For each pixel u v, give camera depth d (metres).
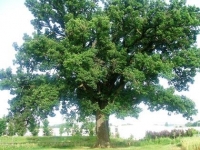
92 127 48.88
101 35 29.50
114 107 30.06
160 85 31.66
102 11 32.34
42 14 33.66
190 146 24.53
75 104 34.00
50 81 31.27
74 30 29.05
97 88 33.34
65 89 31.52
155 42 33.28
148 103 32.94
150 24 31.30
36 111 31.94
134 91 32.50
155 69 28.84
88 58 28.20
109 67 31.31
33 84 32.31
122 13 30.16
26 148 29.94
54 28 34.91
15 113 32.81
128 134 45.97
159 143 33.25
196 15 31.56
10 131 45.88
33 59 32.56
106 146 32.47
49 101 29.59
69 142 37.09
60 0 32.91
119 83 33.59
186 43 32.03
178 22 29.95
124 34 32.72
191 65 31.58
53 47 30.22
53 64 30.88
